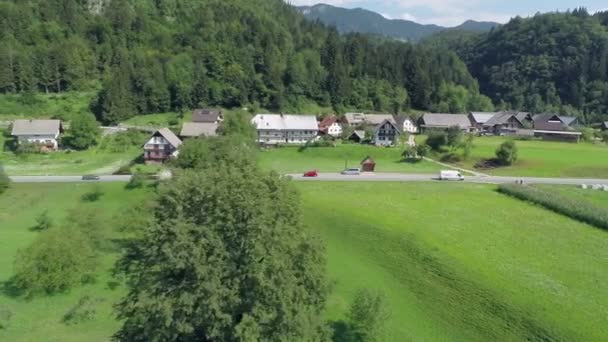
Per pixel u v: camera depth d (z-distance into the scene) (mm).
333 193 82312
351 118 162250
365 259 54812
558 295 43156
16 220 69875
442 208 72750
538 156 114375
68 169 104688
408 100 198500
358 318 38375
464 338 38594
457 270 48656
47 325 40031
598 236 59906
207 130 127812
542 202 74062
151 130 145250
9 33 194875
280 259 27406
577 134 145500
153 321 26422
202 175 30656
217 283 26250
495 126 164750
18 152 116875
